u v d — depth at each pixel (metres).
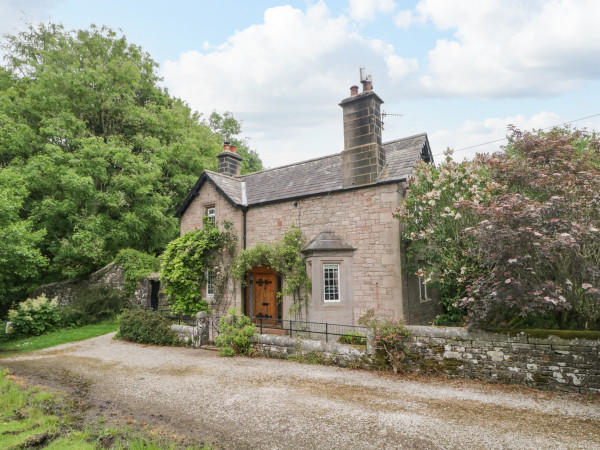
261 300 14.01
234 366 9.05
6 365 10.03
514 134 9.14
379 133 12.25
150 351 11.35
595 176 7.15
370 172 11.77
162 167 22.75
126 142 21.56
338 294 11.91
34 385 7.83
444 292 10.16
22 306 15.52
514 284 6.54
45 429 5.27
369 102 12.07
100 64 20.97
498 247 6.66
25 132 17.78
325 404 6.23
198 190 16.22
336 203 12.42
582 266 6.52
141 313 13.48
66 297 18.72
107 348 12.05
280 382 7.58
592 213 7.11
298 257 12.66
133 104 22.34
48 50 21.00
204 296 15.46
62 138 18.55
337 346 8.81
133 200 20.12
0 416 5.86
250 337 10.34
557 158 8.20
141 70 24.33
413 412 5.76
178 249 15.11
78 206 18.53
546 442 4.66
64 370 9.25
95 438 5.10
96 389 7.55
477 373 7.17
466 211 8.87
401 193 11.54
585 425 5.10
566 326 7.40
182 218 16.92
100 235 18.45
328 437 5.03
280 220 13.71
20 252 12.46
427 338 7.76
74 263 18.81
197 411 6.14
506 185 8.44
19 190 14.20
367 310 10.70
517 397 6.23
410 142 13.32
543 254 6.26
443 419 5.45
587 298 6.81
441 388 6.85
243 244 14.51
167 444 4.88
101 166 18.52
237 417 5.82
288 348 9.54
